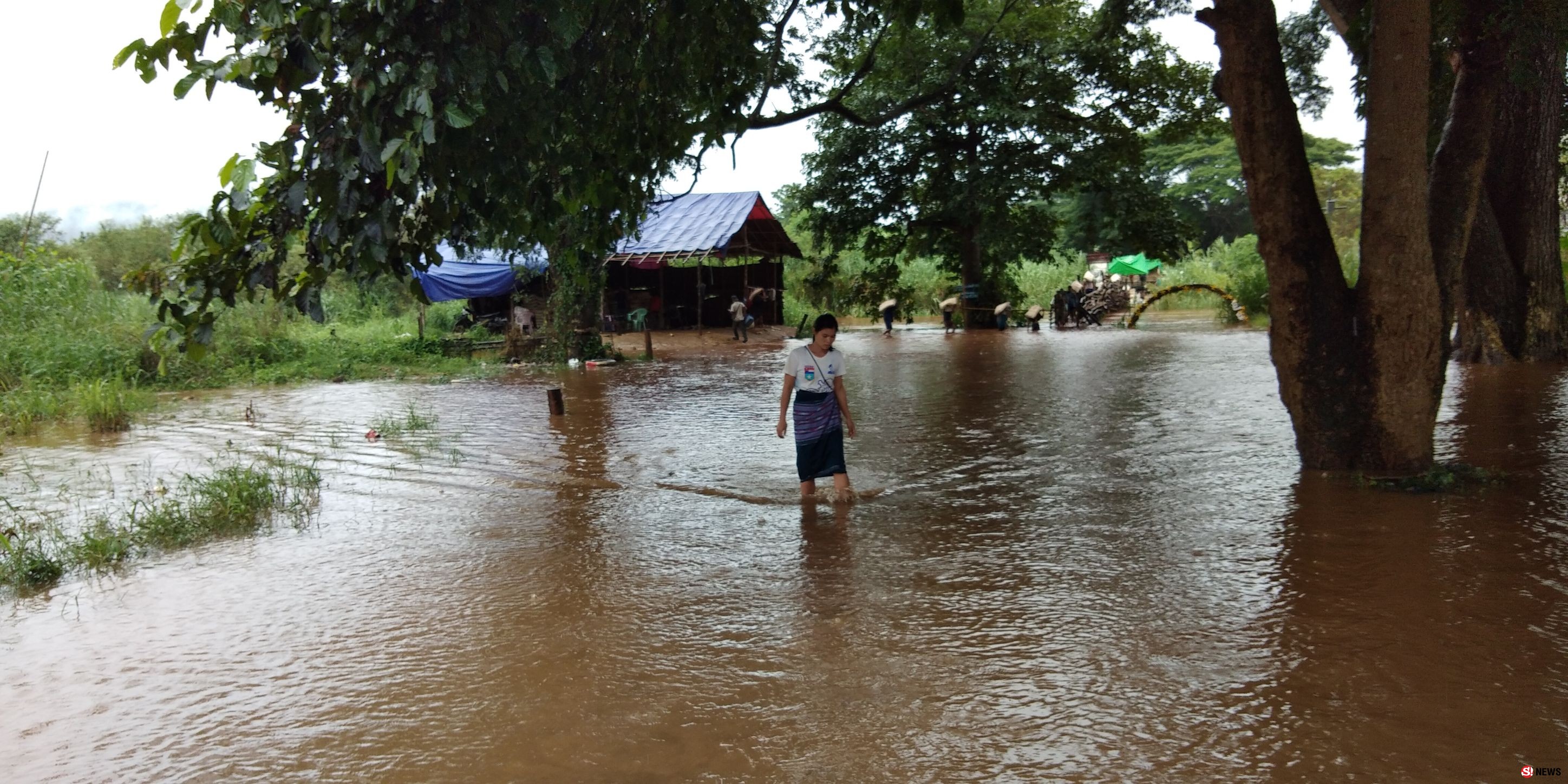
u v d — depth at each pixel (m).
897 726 3.89
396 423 12.55
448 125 4.38
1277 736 3.71
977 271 32.28
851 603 5.36
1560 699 3.94
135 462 10.35
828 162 30.36
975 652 4.62
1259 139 7.86
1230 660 4.43
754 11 9.01
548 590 5.75
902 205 31.44
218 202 4.23
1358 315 7.88
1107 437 10.30
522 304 26.38
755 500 7.88
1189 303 40.09
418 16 4.44
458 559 6.43
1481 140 7.65
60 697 4.43
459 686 4.43
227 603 5.67
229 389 17.62
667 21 6.41
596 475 9.09
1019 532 6.71
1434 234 7.78
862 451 9.84
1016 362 19.47
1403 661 4.35
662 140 7.00
